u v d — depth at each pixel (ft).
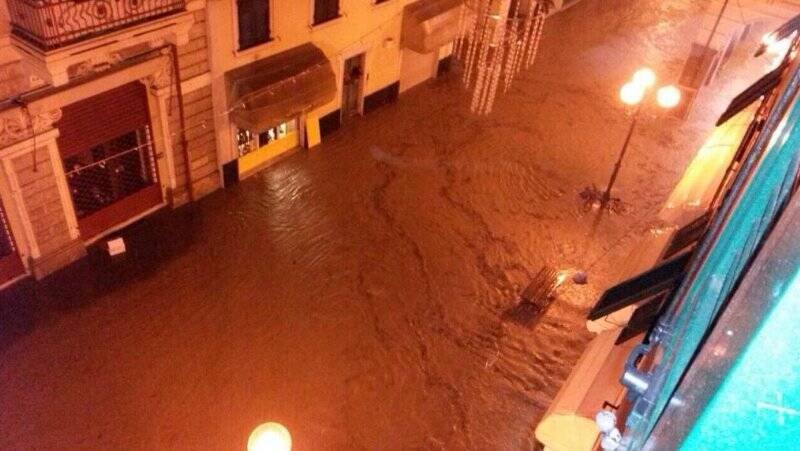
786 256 3.91
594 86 68.85
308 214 47.52
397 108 61.77
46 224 37.65
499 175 54.08
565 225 49.39
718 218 16.81
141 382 34.40
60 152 36.40
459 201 50.65
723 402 4.28
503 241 47.26
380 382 36.19
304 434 33.12
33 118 33.35
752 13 56.85
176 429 32.53
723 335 4.82
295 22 46.55
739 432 4.33
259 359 36.52
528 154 57.06
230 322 38.40
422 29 56.29
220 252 43.04
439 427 34.35
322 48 50.34
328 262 43.52
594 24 83.46
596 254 46.98
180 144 43.57
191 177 45.70
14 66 31.48
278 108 44.86
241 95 43.50
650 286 18.01
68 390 33.42
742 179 16.03
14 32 30.17
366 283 42.27
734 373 4.14
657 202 52.95
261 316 39.04
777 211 5.34
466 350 38.70
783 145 7.08
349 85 57.06
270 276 41.78
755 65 75.41
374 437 33.45
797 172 5.32
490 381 37.06
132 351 35.86
